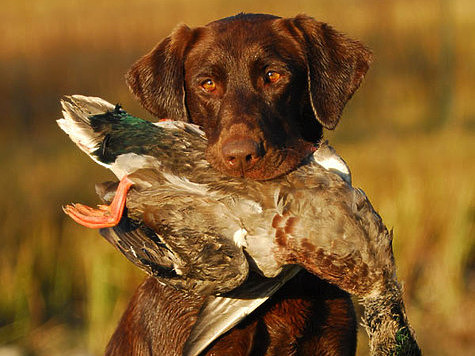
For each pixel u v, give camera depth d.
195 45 11.95
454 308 20.62
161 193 9.73
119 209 9.74
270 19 11.99
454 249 21.70
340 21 52.53
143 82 12.41
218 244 9.47
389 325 9.83
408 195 23.20
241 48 11.41
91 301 20.20
